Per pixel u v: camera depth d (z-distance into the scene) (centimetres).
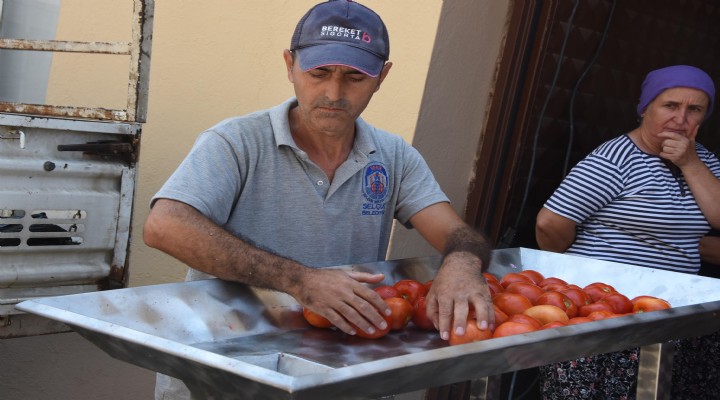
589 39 378
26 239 244
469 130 358
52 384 371
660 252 306
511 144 364
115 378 378
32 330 250
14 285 245
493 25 352
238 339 195
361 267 229
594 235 312
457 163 357
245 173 219
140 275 386
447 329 194
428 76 328
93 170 254
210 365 142
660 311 200
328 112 211
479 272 210
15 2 383
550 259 266
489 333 193
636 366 266
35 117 240
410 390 157
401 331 207
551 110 377
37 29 392
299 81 213
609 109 401
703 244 323
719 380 321
